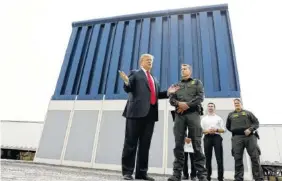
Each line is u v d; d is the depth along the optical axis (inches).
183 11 350.6
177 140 95.5
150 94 107.1
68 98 332.2
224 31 319.9
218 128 164.9
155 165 255.9
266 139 330.3
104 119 301.7
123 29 368.2
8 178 57.1
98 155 281.1
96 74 342.6
